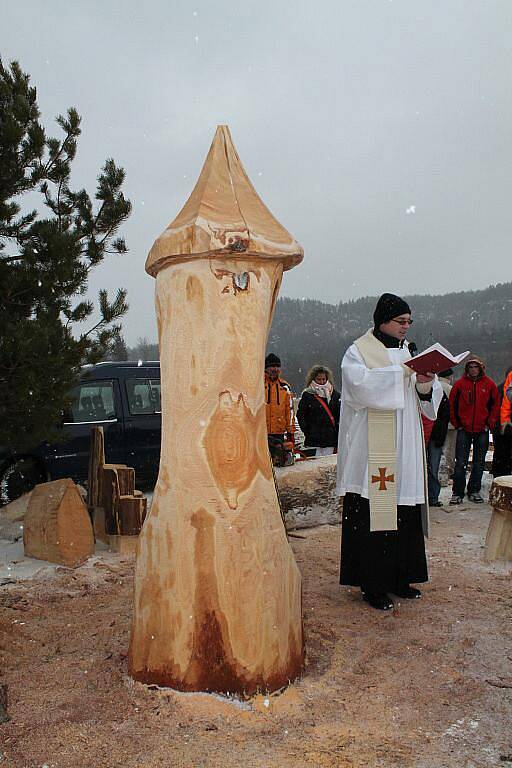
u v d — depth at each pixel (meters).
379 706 3.00
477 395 7.84
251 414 3.13
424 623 4.05
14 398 6.18
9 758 2.56
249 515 3.04
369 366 4.40
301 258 3.35
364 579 4.36
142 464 9.04
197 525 3.00
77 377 7.07
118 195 7.41
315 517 6.80
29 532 5.74
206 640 2.97
